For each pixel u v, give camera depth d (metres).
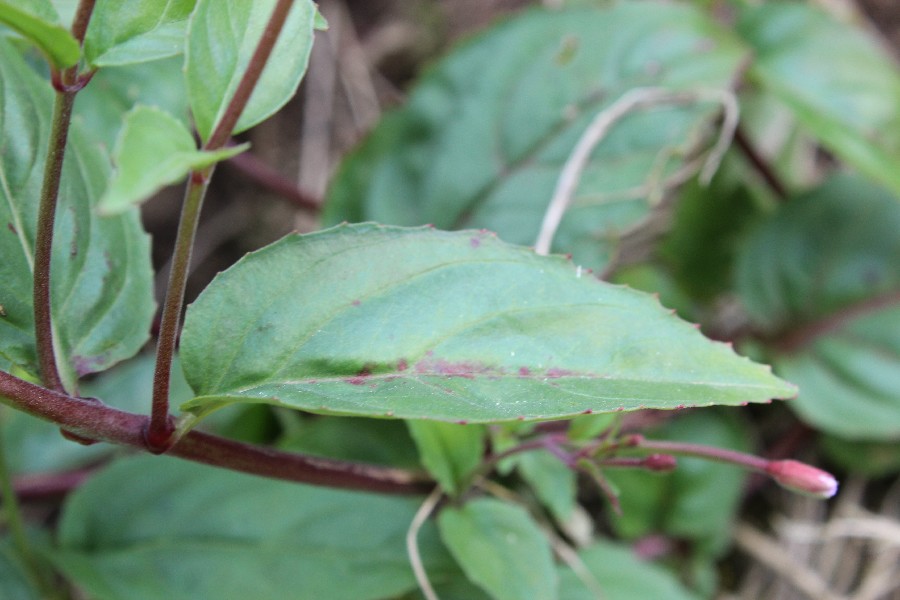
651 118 0.39
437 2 0.56
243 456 0.32
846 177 0.44
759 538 0.43
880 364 0.41
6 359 0.31
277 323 0.30
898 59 0.52
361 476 0.34
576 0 0.42
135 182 0.28
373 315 0.31
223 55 0.29
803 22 0.44
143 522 0.35
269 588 0.34
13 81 0.32
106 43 0.29
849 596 0.42
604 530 0.42
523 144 0.39
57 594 0.36
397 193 0.39
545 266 0.31
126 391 0.37
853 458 0.42
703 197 0.45
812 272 0.43
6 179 0.32
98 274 0.32
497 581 0.33
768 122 0.49
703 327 0.44
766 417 0.45
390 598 0.35
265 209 0.53
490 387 0.30
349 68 0.55
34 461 0.38
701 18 0.40
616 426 0.33
